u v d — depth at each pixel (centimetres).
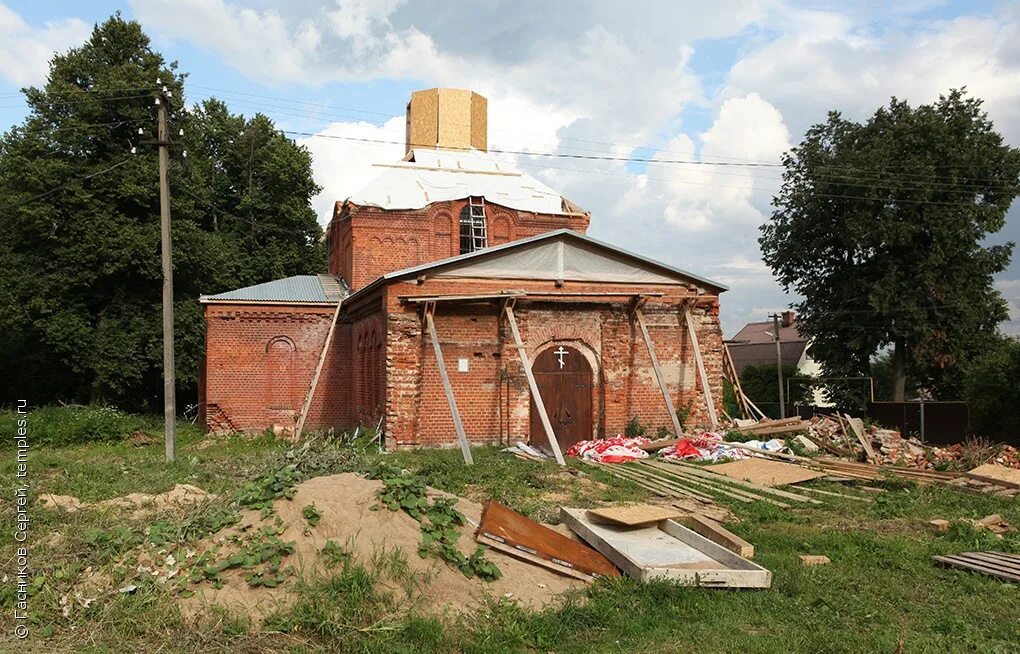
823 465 1730
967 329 3328
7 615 690
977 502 1367
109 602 706
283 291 2697
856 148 3553
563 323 2053
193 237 3281
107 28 3344
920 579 887
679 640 687
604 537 967
